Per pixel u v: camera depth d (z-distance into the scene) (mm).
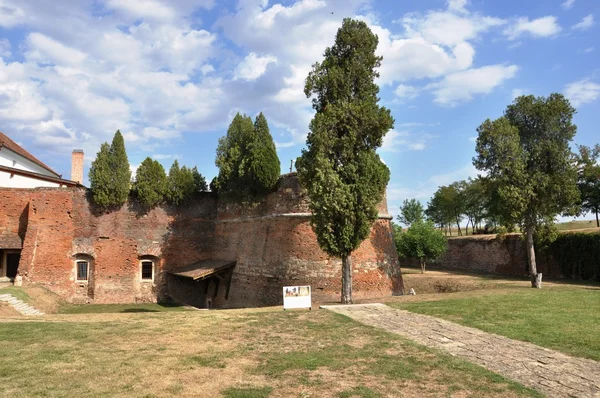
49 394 8227
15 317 17641
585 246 31906
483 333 12914
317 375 9305
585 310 16094
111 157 33125
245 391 8359
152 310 30297
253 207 30344
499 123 25062
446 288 31953
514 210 24766
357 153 20875
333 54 22562
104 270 32969
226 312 17953
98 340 12602
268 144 31594
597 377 8930
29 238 31188
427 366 9766
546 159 24969
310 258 25578
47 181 38656
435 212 68500
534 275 25219
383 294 26250
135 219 34125
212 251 35844
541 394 8016
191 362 10336
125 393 8289
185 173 35250
